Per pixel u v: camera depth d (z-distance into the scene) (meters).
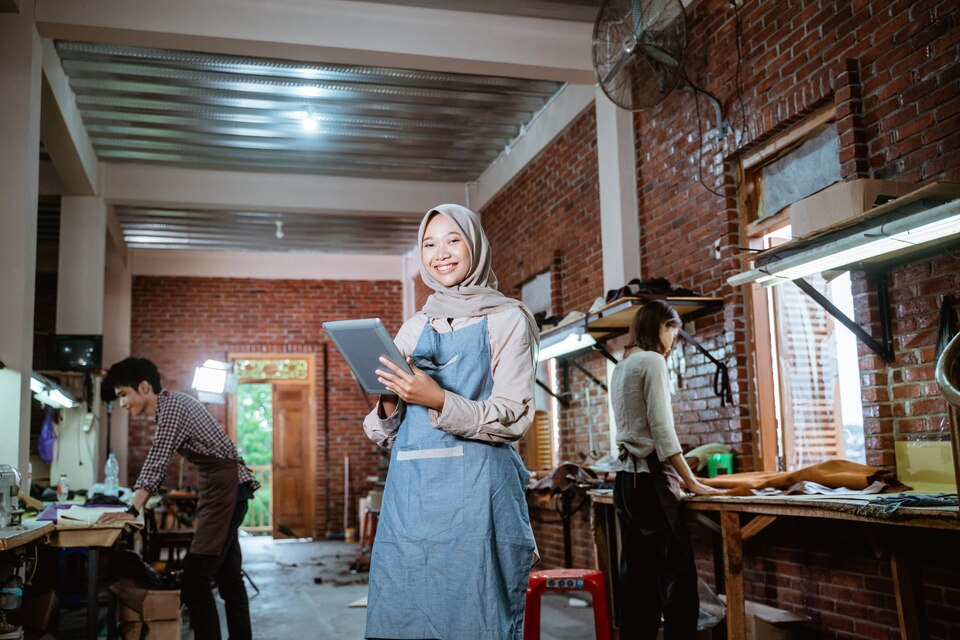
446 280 1.85
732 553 3.29
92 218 8.08
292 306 12.30
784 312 4.79
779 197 4.64
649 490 3.40
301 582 7.55
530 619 3.49
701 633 3.77
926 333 3.49
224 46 5.41
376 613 1.67
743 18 4.73
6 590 3.21
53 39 5.61
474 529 1.65
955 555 3.26
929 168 3.48
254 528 12.70
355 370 1.69
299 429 12.41
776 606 4.32
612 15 4.53
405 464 1.72
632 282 4.94
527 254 7.96
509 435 1.69
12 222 4.73
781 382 4.74
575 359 6.89
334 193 8.95
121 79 6.51
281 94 6.88
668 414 3.38
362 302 12.53
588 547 6.59
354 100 7.06
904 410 3.59
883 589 3.64
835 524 3.92
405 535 1.68
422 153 8.39
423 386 1.62
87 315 7.84
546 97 7.18
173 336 11.85
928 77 3.50
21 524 3.56
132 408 3.92
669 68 4.40
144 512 6.09
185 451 3.90
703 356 5.03
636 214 5.85
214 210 9.62
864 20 3.85
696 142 5.16
